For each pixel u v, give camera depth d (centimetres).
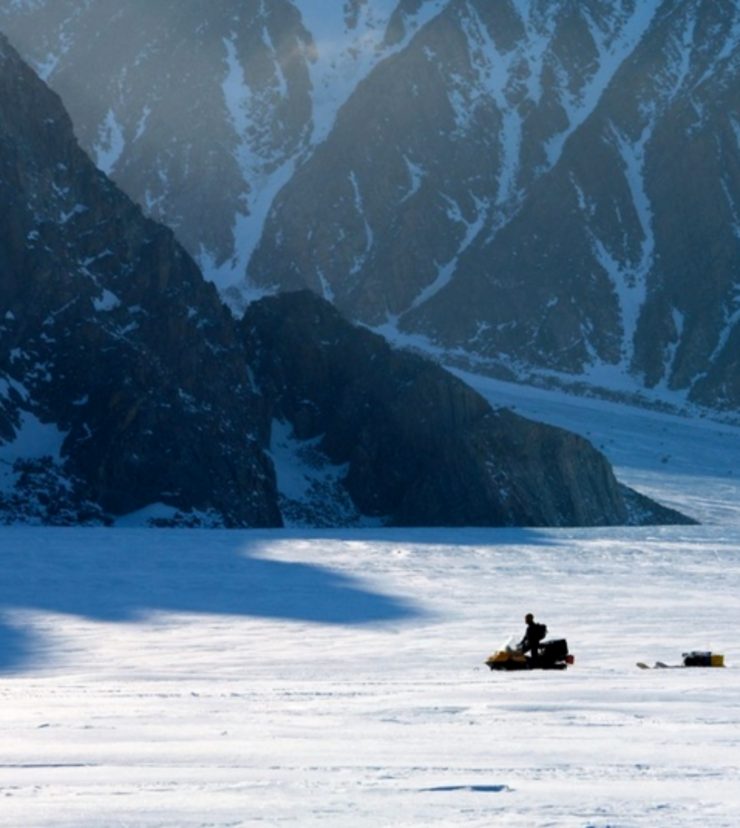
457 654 7594
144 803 1875
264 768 2323
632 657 7194
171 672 6662
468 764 2386
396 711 3575
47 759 2467
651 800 1919
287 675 6322
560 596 11881
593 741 2783
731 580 13800
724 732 2978
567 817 1770
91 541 16775
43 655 7719
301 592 11975
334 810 1828
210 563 14575
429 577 13662
